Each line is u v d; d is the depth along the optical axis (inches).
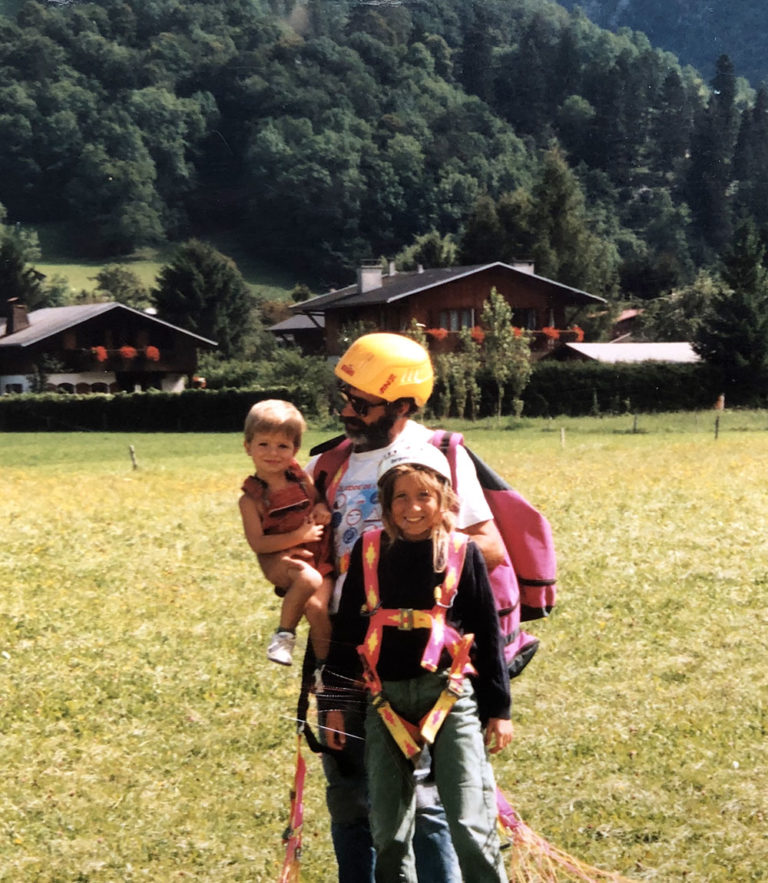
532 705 316.2
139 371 3521.2
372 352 195.3
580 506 738.8
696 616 419.5
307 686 193.5
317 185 7706.7
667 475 979.3
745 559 535.8
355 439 197.0
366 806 195.8
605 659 363.6
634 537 601.3
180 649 383.6
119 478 1178.0
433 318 2957.7
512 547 199.2
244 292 5054.1
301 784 193.5
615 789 257.0
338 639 186.2
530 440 1740.9
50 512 800.3
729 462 1127.0
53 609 450.3
